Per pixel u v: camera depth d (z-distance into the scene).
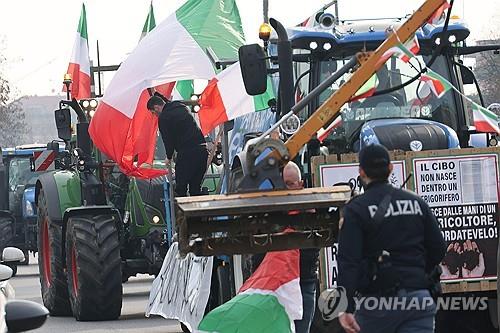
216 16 31.14
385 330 16.81
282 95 23.05
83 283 32.81
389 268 16.69
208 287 26.39
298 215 19.09
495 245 23.25
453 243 23.19
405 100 25.42
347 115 25.17
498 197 23.27
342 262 16.70
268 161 18.97
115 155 30.36
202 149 28.33
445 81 22.61
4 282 19.66
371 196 16.88
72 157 38.91
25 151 64.75
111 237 33.25
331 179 22.86
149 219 35.62
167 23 29.61
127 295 43.81
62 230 34.62
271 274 20.44
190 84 34.25
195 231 18.78
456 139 23.83
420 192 23.11
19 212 64.19
